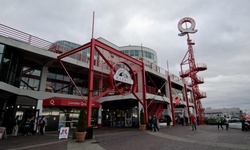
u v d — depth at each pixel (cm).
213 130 1808
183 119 2786
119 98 2353
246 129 1666
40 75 2003
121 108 2777
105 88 2591
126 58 1989
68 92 2294
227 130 1802
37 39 1814
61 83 2236
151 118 1944
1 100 1617
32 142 1107
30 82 1894
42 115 1861
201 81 4038
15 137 1395
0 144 1036
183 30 4309
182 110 3778
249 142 952
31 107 1812
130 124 2619
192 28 4256
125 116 2712
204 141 1031
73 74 2419
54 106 1967
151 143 999
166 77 3172
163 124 2753
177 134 1455
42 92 1928
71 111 2161
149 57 4175
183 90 3853
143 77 2192
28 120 1723
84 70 2366
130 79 1870
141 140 1127
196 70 4038
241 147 820
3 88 1373
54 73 2189
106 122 2712
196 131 1692
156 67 3100
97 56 2947
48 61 1958
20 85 1798
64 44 3173
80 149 856
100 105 2536
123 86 1922
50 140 1189
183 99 3772
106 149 844
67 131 1302
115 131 1820
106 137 1306
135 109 2761
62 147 917
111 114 2780
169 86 3117
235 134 1371
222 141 1013
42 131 1612
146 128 1977
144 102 2116
